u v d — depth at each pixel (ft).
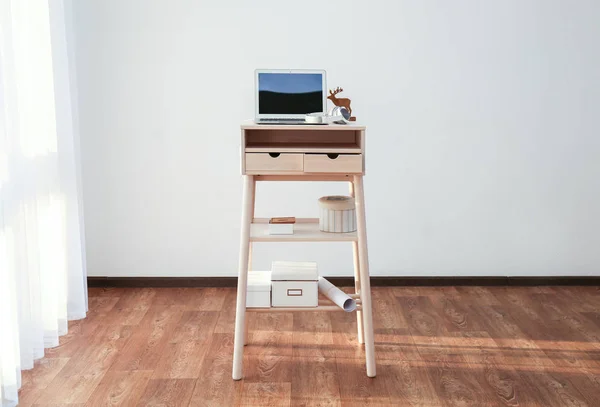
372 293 12.75
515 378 9.06
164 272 13.16
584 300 12.32
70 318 11.34
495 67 12.69
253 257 13.11
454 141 12.87
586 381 8.96
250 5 12.46
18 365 8.72
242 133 8.73
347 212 9.31
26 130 9.57
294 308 9.15
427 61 12.64
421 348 10.09
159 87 12.62
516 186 13.04
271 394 8.61
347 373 9.23
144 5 12.41
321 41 12.57
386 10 12.51
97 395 8.57
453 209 13.09
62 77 10.78
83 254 11.48
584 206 13.12
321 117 8.98
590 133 12.89
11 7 9.33
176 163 12.84
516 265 13.28
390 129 12.83
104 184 12.87
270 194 12.93
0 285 8.22
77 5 12.37
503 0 12.53
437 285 13.19
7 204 8.61
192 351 9.98
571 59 12.69
